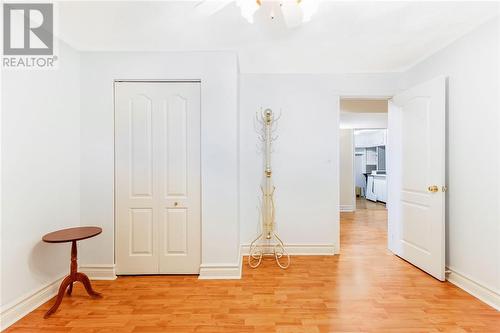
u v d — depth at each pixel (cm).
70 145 267
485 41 225
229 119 280
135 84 285
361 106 524
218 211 280
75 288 258
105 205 280
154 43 262
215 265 278
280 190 352
